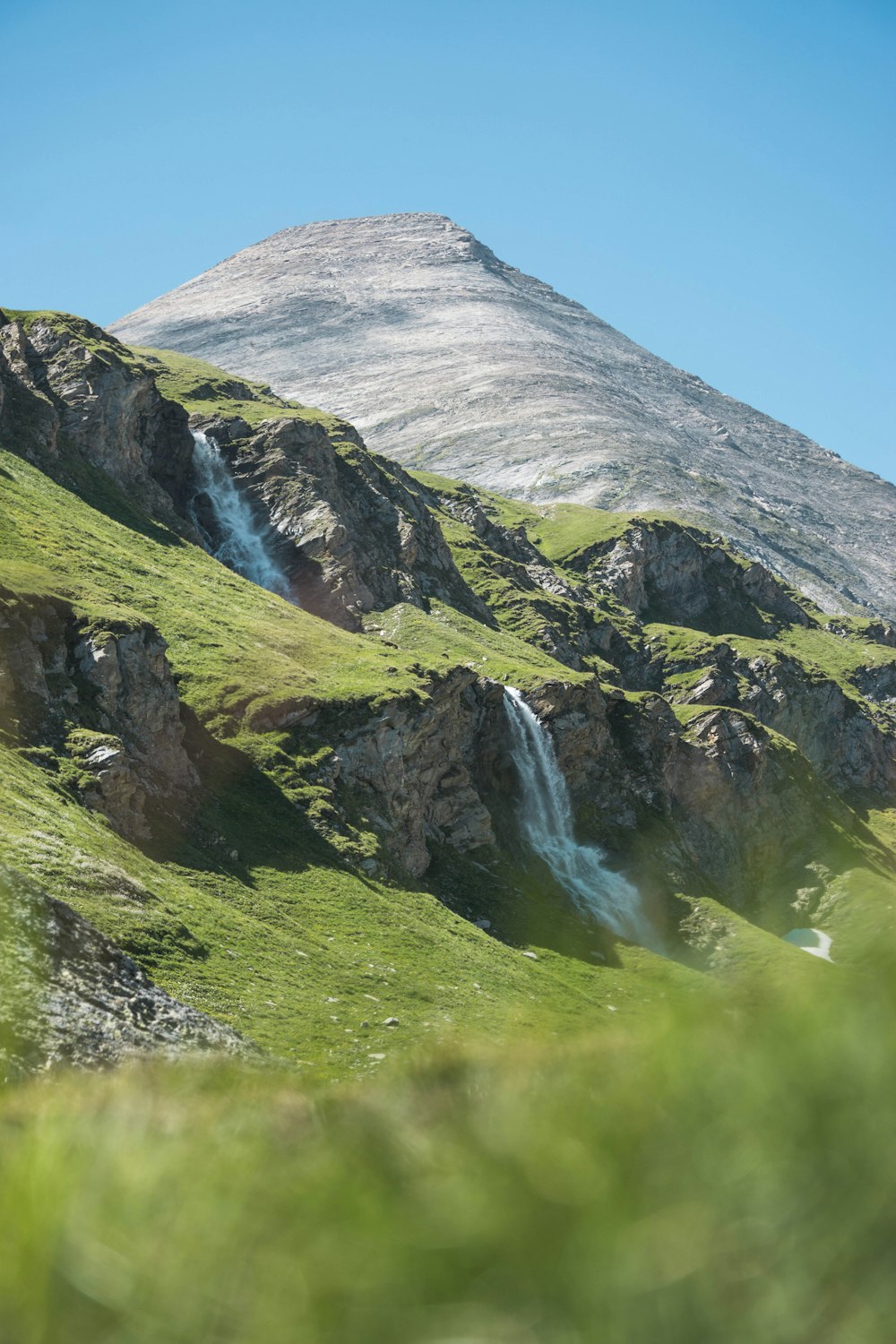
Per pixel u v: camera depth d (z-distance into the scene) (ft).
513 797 347.77
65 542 304.91
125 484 380.37
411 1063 16.88
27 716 209.36
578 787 371.76
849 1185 7.43
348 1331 7.28
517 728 358.64
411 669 321.93
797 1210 7.40
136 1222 8.27
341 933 215.92
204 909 190.19
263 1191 8.52
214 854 223.30
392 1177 8.27
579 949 287.07
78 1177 8.94
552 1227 7.50
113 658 230.89
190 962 167.63
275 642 313.94
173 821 223.10
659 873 354.74
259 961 181.27
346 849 249.96
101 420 379.76
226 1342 7.38
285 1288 7.57
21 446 348.18
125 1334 7.54
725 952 324.19
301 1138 10.11
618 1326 7.02
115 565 310.45
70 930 93.35
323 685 294.46
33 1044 76.95
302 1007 170.09
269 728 273.13
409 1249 7.55
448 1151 8.45
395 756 286.25
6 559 270.87
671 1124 8.18
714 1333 6.96
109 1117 10.91
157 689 238.07
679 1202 7.52
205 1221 8.17
